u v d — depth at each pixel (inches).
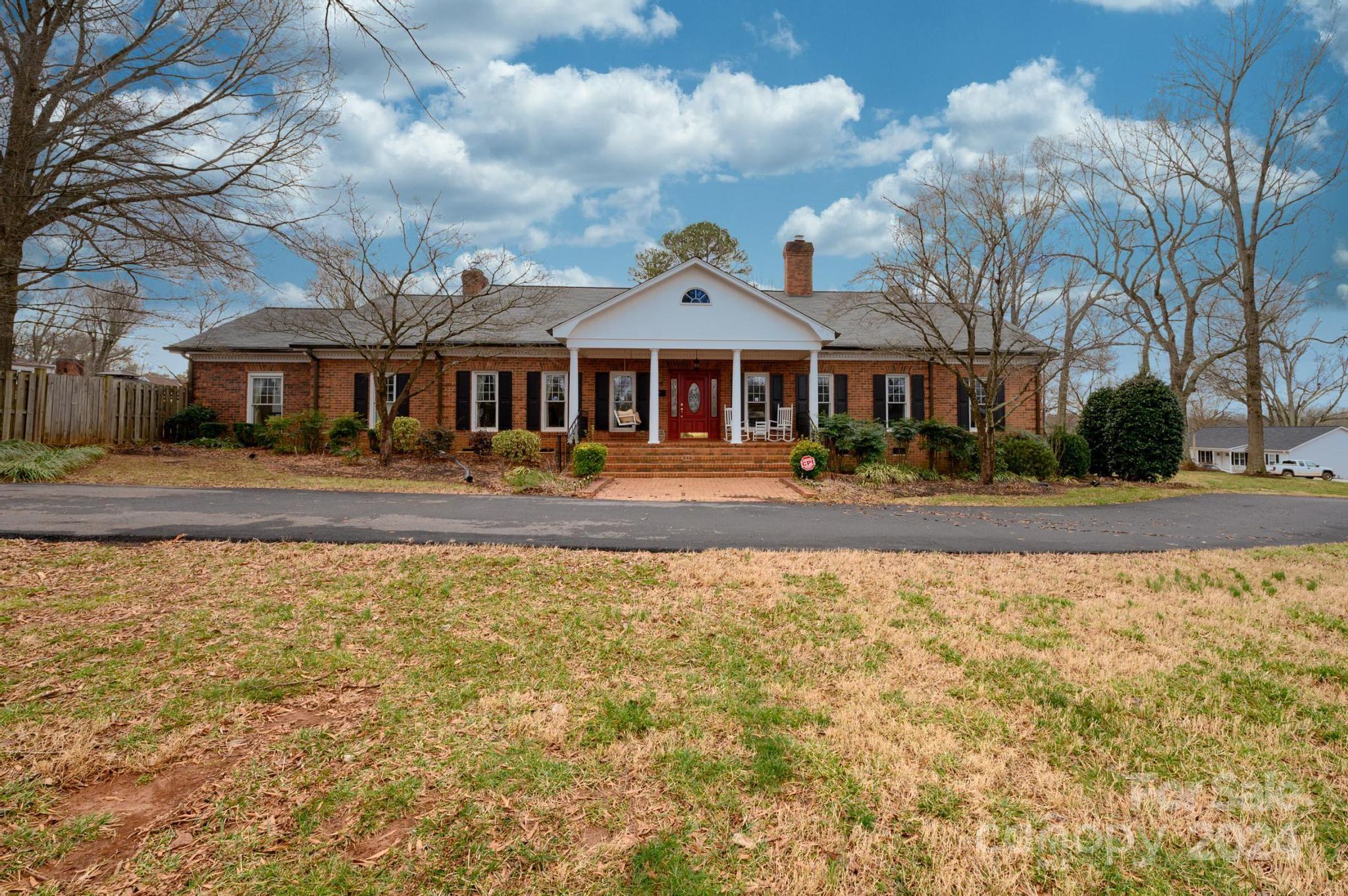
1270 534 390.3
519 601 224.8
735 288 741.9
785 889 94.7
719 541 320.8
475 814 110.8
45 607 204.2
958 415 813.9
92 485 446.9
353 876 95.4
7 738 131.2
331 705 150.6
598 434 797.2
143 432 698.2
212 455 629.6
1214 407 2032.5
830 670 175.9
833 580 257.9
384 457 627.2
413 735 136.6
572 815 111.5
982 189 669.9
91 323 620.4
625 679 167.5
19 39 481.7
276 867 96.8
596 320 735.7
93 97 471.5
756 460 697.6
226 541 287.3
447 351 775.1
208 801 113.7
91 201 522.6
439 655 179.8
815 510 447.5
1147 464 712.4
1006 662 182.5
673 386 827.4
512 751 130.8
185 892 91.6
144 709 145.4
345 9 174.4
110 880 93.5
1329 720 151.2
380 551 278.1
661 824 109.4
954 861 101.0
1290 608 240.1
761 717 146.7
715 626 206.8
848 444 677.9
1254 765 132.1
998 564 293.3
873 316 856.3
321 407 777.6
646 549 297.6
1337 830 110.3
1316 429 1610.5
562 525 352.2
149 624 193.5
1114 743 139.4
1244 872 100.3
